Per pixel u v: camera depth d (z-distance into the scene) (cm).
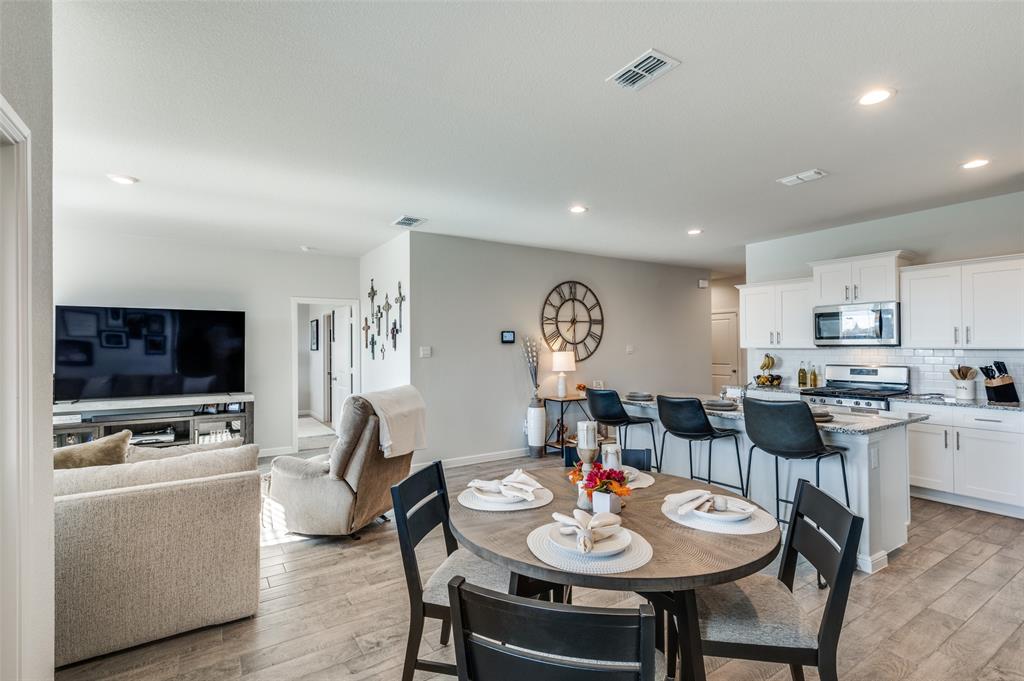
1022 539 331
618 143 294
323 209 428
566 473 226
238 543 237
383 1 171
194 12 176
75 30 184
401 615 247
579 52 203
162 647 220
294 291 623
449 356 535
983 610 244
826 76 222
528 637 98
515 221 473
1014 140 291
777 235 538
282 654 215
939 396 429
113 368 505
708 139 289
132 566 214
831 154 312
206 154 305
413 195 388
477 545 146
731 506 174
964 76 221
